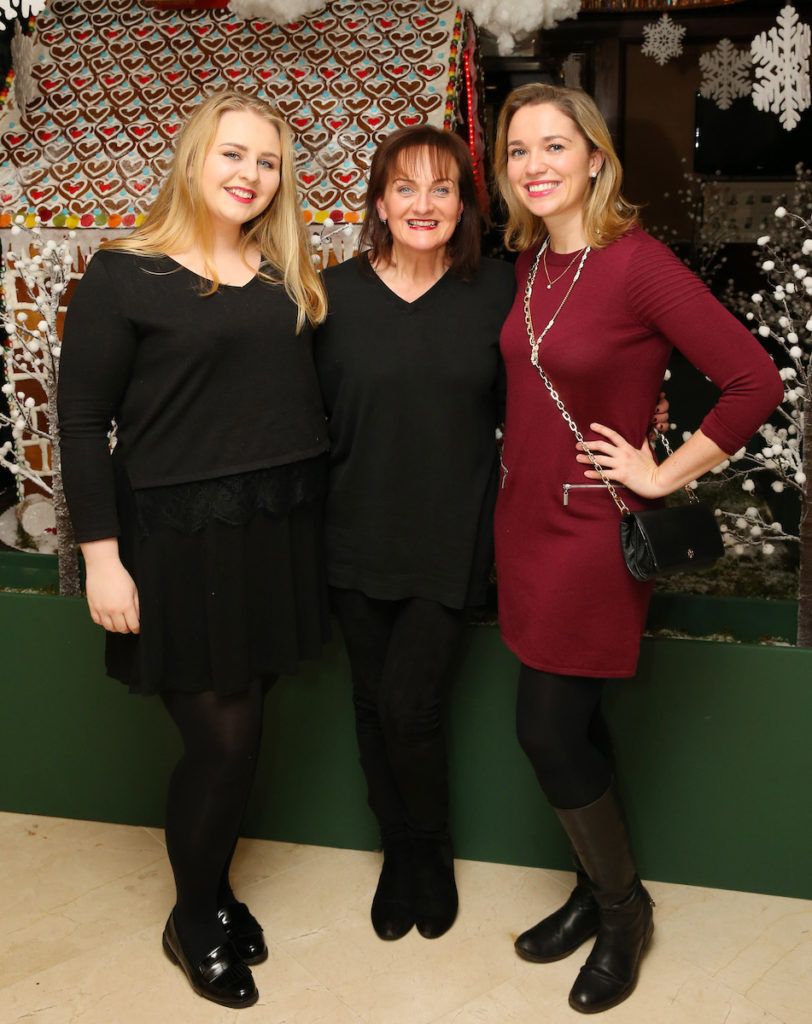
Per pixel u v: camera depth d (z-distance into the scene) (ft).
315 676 7.52
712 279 16.38
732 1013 6.14
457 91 9.32
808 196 15.47
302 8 9.51
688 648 6.97
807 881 7.16
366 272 6.24
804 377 7.04
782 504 9.75
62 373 5.62
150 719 7.85
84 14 10.21
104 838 7.95
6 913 7.07
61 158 9.59
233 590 5.81
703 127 15.69
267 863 7.64
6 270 9.53
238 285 5.81
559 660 5.83
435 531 6.28
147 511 5.74
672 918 7.02
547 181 5.57
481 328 6.14
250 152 5.63
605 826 6.07
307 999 6.28
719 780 7.14
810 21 13.99
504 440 6.07
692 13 14.73
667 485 5.60
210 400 5.68
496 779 7.48
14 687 7.99
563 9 9.15
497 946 6.76
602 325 5.49
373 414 6.14
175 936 6.42
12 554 8.82
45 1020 6.10
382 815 7.22
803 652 6.84
